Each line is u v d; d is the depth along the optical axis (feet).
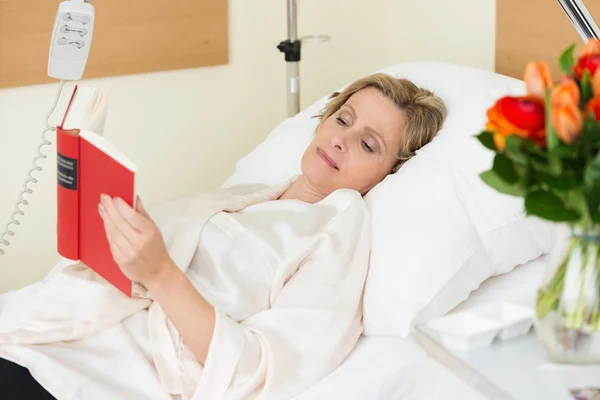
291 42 7.31
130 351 4.91
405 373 4.85
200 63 8.09
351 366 4.89
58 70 5.33
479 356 4.10
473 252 5.07
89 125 5.12
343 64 8.89
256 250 5.24
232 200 5.61
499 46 7.06
